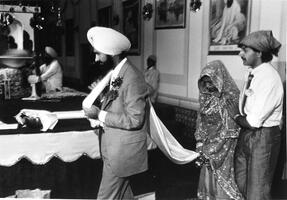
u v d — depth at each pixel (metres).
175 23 6.97
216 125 3.06
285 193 4.03
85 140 3.30
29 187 3.23
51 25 13.17
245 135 2.88
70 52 14.41
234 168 3.03
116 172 2.68
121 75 2.64
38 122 3.22
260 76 2.75
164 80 7.46
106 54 2.67
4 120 3.71
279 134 2.85
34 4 5.95
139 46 8.59
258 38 2.76
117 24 9.86
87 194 3.42
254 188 2.82
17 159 3.10
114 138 2.65
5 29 5.16
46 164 3.26
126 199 2.91
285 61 4.28
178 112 6.73
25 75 5.34
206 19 6.03
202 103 3.10
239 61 5.22
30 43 5.34
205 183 3.19
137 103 2.60
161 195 4.04
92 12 11.92
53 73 6.33
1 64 5.20
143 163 2.74
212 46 5.84
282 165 4.21
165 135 3.23
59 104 4.70
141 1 8.38
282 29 4.37
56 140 3.20
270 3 4.58
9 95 5.15
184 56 6.73
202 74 3.02
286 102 4.16
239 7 5.17
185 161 3.28
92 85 2.91
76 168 3.38
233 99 3.04
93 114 2.70
